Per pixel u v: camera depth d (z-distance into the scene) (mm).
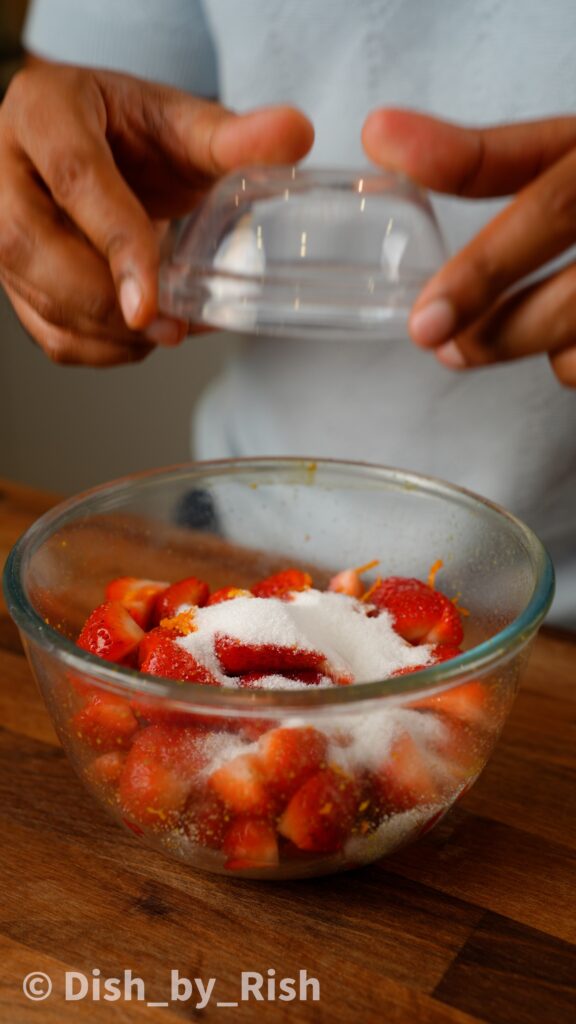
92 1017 530
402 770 554
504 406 1144
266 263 689
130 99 832
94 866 636
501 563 728
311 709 526
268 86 1153
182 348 2125
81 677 563
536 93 1033
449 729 573
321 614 691
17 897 610
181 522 834
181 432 2232
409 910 603
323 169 733
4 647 876
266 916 597
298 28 1098
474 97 1062
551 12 995
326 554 845
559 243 635
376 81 1089
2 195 806
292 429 1258
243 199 715
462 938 582
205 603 754
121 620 678
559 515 1177
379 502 812
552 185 621
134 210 733
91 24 1234
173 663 611
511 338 718
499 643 563
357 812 554
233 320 696
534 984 552
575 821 680
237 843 560
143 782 557
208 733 546
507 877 630
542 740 762
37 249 802
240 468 826
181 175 890
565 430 1131
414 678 535
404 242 701
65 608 736
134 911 600
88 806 691
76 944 576
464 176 714
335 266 689
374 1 1047
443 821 679
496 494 1177
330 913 599
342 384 1209
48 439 2402
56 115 771
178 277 737
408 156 701
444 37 1051
